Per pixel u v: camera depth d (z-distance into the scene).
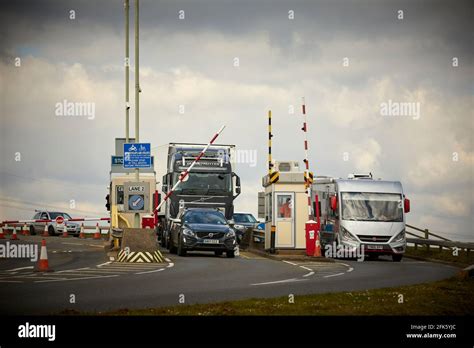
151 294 33.97
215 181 72.56
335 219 71.50
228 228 65.12
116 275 43.62
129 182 59.44
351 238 69.81
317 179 78.56
